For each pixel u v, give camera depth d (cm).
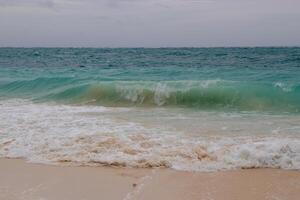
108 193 410
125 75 1867
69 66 2741
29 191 416
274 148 538
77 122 794
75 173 478
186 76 1770
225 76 1731
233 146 578
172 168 495
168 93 1160
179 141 617
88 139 628
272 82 1322
